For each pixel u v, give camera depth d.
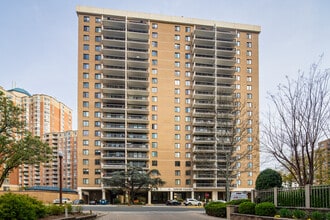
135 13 76.56
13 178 80.00
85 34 74.25
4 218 12.60
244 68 80.25
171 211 34.59
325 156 23.86
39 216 15.98
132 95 74.88
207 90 77.69
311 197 15.46
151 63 76.19
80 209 24.55
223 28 80.94
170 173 72.88
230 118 42.88
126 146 71.19
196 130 74.12
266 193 19.73
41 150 26.53
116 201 66.38
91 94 72.81
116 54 74.75
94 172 70.38
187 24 79.44
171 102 75.81
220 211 24.33
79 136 71.06
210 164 71.94
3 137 24.47
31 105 114.75
